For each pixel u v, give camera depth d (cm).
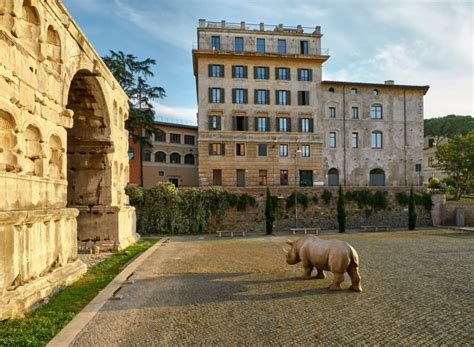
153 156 5447
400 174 5212
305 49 5056
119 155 2295
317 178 4925
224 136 4722
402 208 3956
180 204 3484
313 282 1262
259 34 4909
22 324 810
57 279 1114
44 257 1097
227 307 971
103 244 2031
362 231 3500
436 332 789
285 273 1427
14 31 944
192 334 782
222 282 1270
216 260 1767
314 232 3422
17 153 957
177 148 5750
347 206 3862
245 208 3625
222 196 3566
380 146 5200
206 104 4712
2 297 845
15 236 917
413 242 2516
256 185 4775
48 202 1141
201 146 4681
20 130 972
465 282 1256
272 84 4884
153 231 3406
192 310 947
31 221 995
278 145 4856
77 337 762
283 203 3722
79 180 2058
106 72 1933
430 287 1185
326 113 5069
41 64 1107
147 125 4419
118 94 2242
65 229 1275
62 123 1264
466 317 884
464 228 3441
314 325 831
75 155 2058
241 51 4822
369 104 5191
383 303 1002
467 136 4628
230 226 3594
